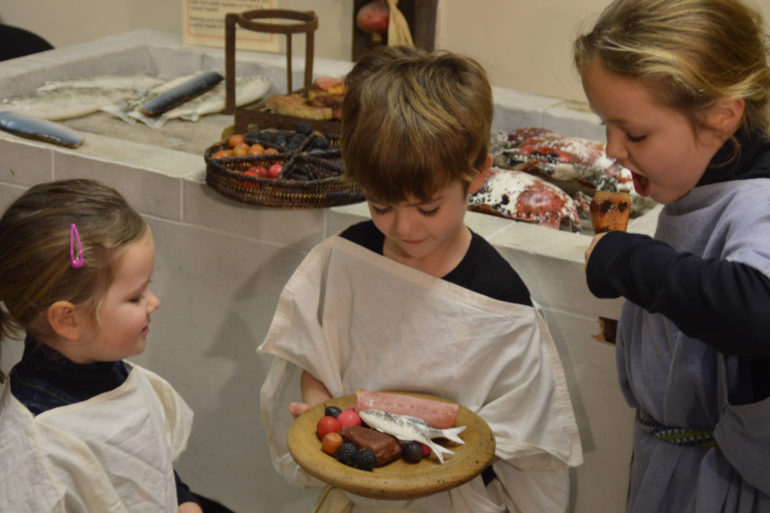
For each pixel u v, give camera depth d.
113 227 0.97
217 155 1.71
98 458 1.02
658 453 1.11
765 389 0.95
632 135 0.95
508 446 1.20
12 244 0.96
